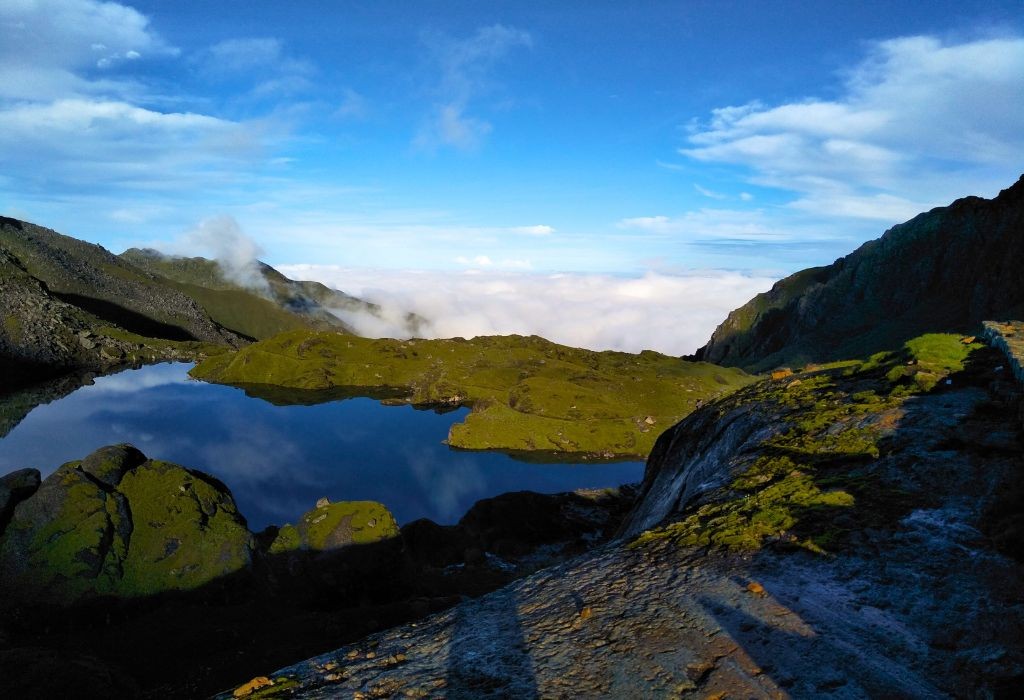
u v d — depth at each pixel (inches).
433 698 377.7
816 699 318.3
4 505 2182.6
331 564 2160.4
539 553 3233.3
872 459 645.3
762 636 384.2
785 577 456.8
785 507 583.2
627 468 7480.3
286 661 1451.8
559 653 413.1
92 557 2048.5
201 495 2507.4
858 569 446.0
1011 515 460.1
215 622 1806.1
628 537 682.8
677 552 558.6
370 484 6441.9
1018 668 312.3
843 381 1056.2
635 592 490.3
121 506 2326.5
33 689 1098.7
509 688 376.8
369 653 469.1
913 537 473.4
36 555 2032.5
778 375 1327.5
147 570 2085.4
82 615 1850.4
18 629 1768.0
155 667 1510.8
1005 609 364.5
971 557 429.4
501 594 572.7
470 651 440.8
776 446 807.1
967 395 772.6
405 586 2172.7
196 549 2182.6
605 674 375.6
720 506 658.8
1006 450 580.1
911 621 373.4
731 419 1088.2
